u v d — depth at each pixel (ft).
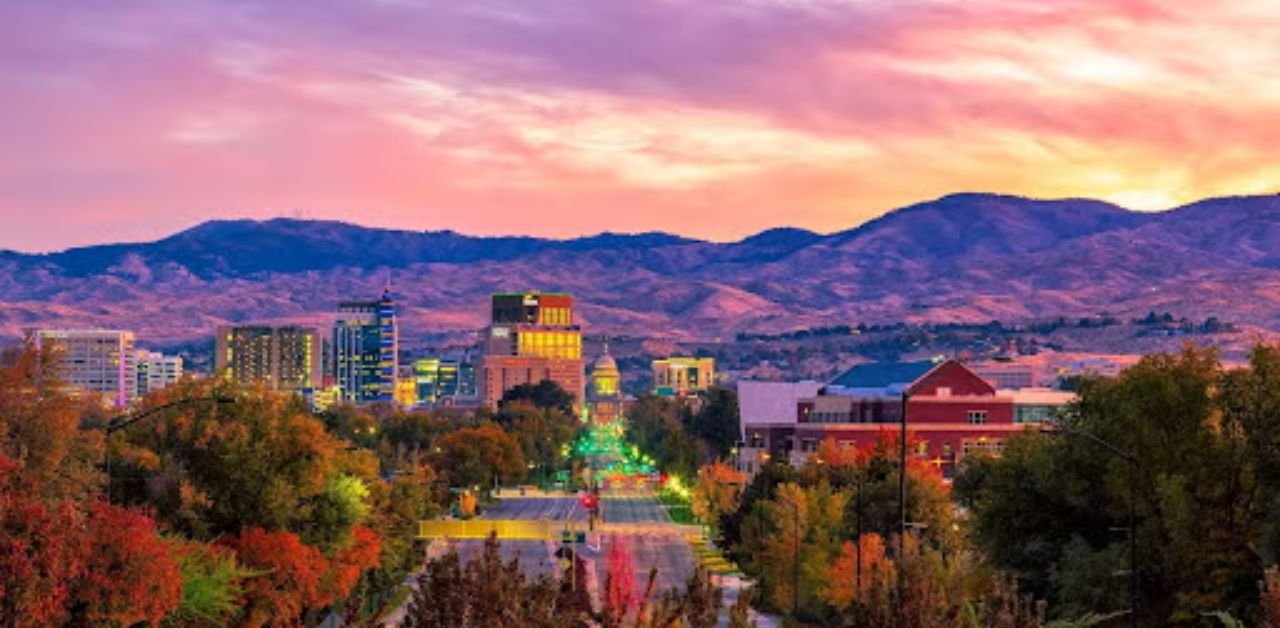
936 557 281.13
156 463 313.32
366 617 399.65
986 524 314.35
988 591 277.85
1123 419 280.72
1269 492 258.57
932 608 161.17
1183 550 260.42
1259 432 265.13
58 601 203.51
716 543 570.05
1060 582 280.72
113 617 213.05
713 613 176.14
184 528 305.73
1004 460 314.14
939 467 592.60
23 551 199.11
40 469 256.32
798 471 512.63
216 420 322.14
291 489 326.85
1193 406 271.69
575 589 320.50
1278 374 269.03
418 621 177.17
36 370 268.00
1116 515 286.25
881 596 163.94
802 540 410.31
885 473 463.01
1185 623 260.21
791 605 409.49
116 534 214.90
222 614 275.80
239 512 321.52
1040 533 307.17
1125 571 246.06
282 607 301.22
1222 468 262.26
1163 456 270.05
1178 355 293.02
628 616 240.94
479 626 163.12
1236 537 258.57
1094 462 290.35
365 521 401.90
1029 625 167.53
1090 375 345.31
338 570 349.61
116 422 277.85
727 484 644.27
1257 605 245.24
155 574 217.77
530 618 162.50
